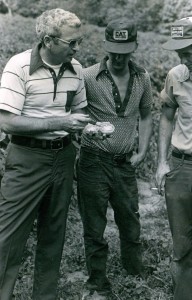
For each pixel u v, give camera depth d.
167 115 4.45
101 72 4.50
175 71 4.21
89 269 4.76
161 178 4.37
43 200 4.26
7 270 4.17
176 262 4.34
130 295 4.75
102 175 4.60
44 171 4.13
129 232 4.82
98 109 4.56
